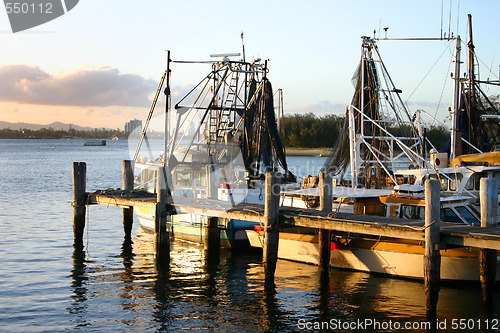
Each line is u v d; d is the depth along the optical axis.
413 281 19.19
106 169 80.44
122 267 21.75
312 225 18.30
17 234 28.14
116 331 15.13
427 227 15.50
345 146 31.41
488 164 24.05
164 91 26.11
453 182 23.52
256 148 28.67
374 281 19.39
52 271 21.00
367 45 30.83
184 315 16.34
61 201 41.81
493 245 14.59
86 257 23.33
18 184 55.94
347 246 20.50
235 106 28.88
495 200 16.69
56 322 15.75
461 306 16.69
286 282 19.55
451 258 18.12
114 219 33.62
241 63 28.19
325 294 18.17
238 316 16.30
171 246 25.47
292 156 105.25
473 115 30.19
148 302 17.50
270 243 18.94
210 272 21.03
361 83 30.62
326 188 20.25
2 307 16.88
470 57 30.06
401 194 21.20
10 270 21.05
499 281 17.62
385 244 19.55
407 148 27.28
